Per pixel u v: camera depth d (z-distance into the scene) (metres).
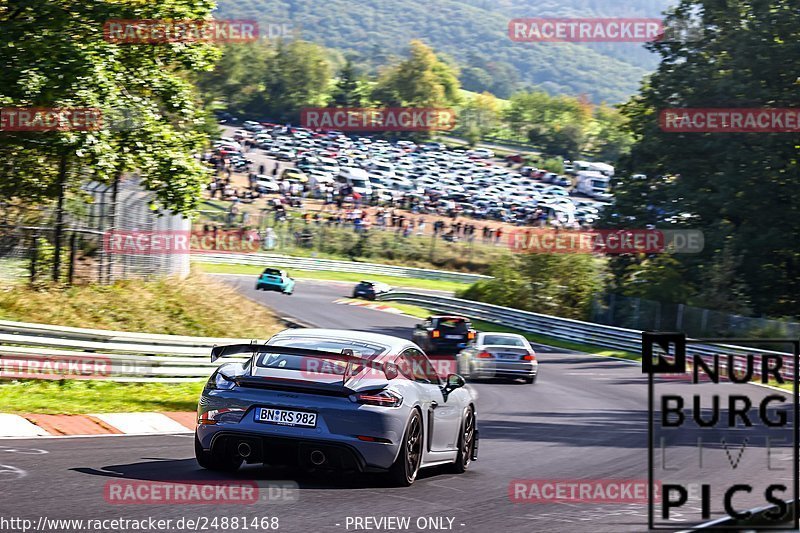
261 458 21.61
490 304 132.50
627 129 133.62
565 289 129.88
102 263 60.81
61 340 42.22
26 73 46.97
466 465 27.19
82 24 50.31
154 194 64.62
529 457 31.72
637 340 100.94
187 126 58.22
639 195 130.50
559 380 73.19
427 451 23.77
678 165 127.06
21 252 56.47
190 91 57.66
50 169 57.12
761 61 121.25
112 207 61.09
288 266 180.75
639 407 54.47
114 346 44.84
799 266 122.50
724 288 115.56
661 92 127.81
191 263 75.56
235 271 167.88
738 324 100.19
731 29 127.69
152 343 46.88
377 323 116.12
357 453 21.33
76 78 47.69
